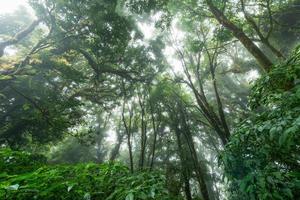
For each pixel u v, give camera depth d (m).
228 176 3.56
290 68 3.88
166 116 22.53
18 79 16.16
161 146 25.48
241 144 3.58
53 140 19.25
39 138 17.53
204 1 13.45
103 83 20.94
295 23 19.08
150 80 19.98
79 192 2.38
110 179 2.72
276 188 3.00
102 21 13.52
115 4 13.48
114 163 3.04
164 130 25.59
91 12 13.12
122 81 20.89
